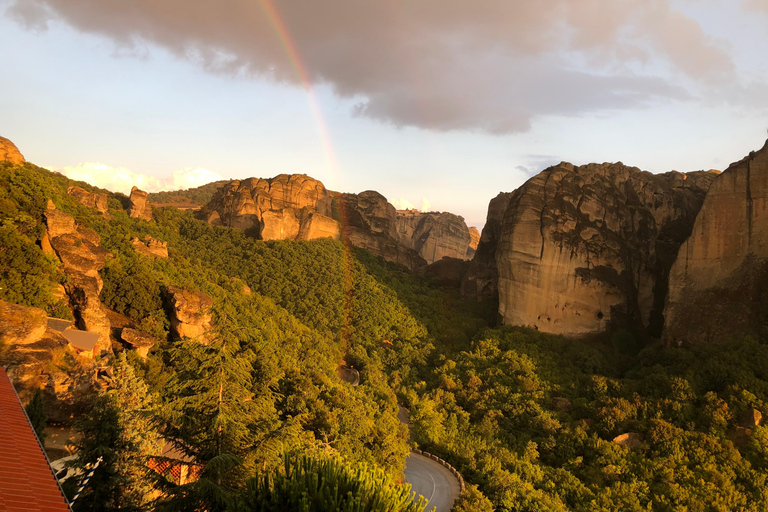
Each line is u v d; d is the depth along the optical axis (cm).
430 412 7656
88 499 2525
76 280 5481
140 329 5841
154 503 2459
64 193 8688
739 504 5222
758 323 7944
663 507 5278
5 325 3831
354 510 1861
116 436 2647
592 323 10200
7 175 6375
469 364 9288
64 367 4019
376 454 5428
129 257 7794
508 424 7519
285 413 5234
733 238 8638
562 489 5812
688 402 6738
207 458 2467
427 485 5866
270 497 1966
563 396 8069
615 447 6269
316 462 2120
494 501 5391
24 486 1409
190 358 2625
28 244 5184
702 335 8450
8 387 2238
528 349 9550
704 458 5806
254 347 6172
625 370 9088
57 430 3741
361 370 9306
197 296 6825
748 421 6138
